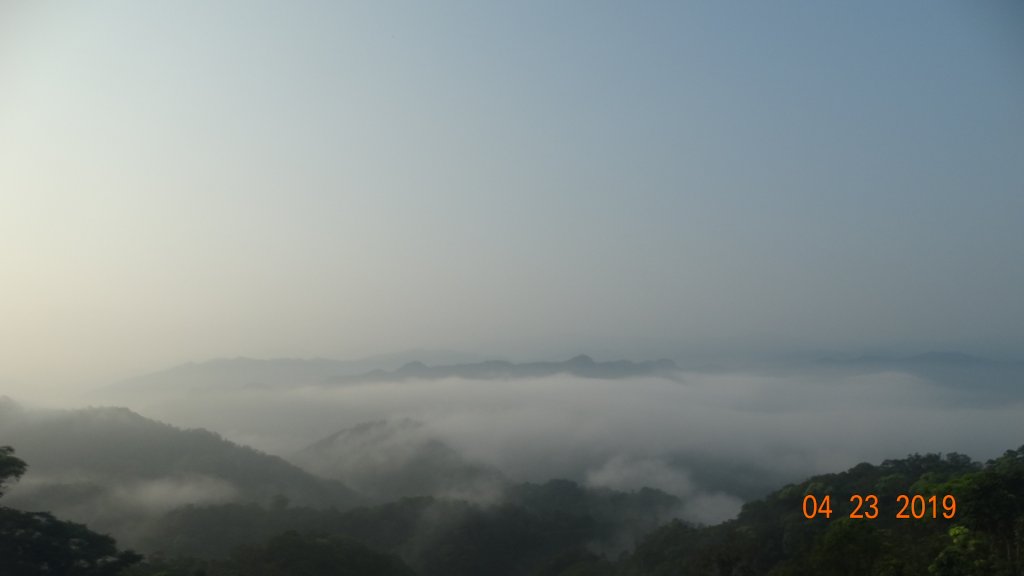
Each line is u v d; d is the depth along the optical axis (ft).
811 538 180.14
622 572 269.23
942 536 123.03
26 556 146.00
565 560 297.74
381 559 227.61
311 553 208.54
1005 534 113.19
